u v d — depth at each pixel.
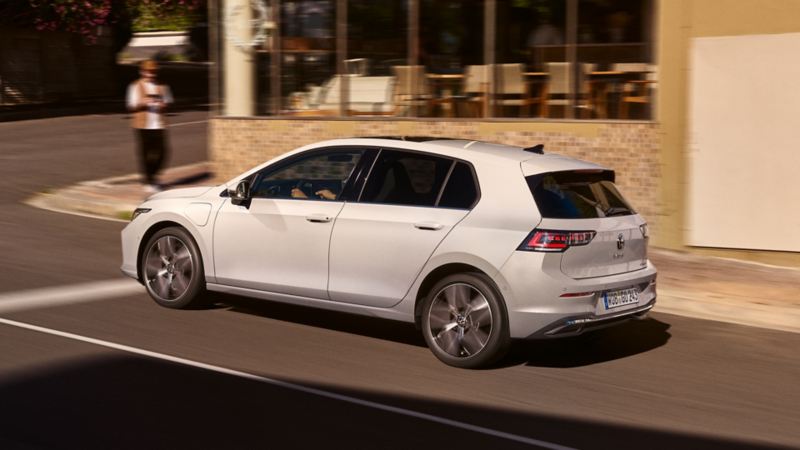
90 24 32.69
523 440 5.44
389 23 14.32
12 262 10.09
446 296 6.98
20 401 5.73
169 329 7.58
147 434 5.27
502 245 6.72
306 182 7.71
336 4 14.73
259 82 15.38
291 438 5.29
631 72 12.48
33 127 25.95
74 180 16.62
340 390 6.23
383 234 7.18
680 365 7.28
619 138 12.46
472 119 13.70
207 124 26.48
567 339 7.90
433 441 5.35
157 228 8.38
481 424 5.68
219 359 6.81
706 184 11.80
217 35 15.54
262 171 7.96
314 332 7.73
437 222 7.00
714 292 9.59
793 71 11.21
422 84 14.17
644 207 12.30
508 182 6.92
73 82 35.38
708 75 11.67
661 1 11.97
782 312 8.86
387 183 7.36
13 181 16.44
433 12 13.98
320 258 7.46
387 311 7.25
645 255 7.45
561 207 6.84
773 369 7.29
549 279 6.63
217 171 15.64
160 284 8.30
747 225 11.61
